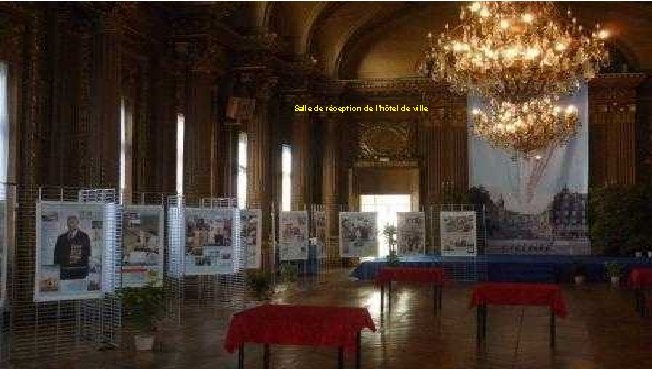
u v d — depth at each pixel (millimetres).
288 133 20875
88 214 8586
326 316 6789
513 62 13633
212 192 16406
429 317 11867
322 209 20672
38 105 11203
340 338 6566
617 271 17812
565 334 10188
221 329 10352
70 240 8445
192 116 14750
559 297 9359
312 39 21750
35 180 11055
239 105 16500
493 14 13852
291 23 20000
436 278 12352
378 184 23922
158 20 14320
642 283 12195
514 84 14406
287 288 16484
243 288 13477
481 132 17203
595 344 9391
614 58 23031
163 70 14641
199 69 14766
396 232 18484
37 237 8234
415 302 13984
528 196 22438
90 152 11562
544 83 14375
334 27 22484
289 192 21000
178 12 14359
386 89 23609
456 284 17703
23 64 10992
